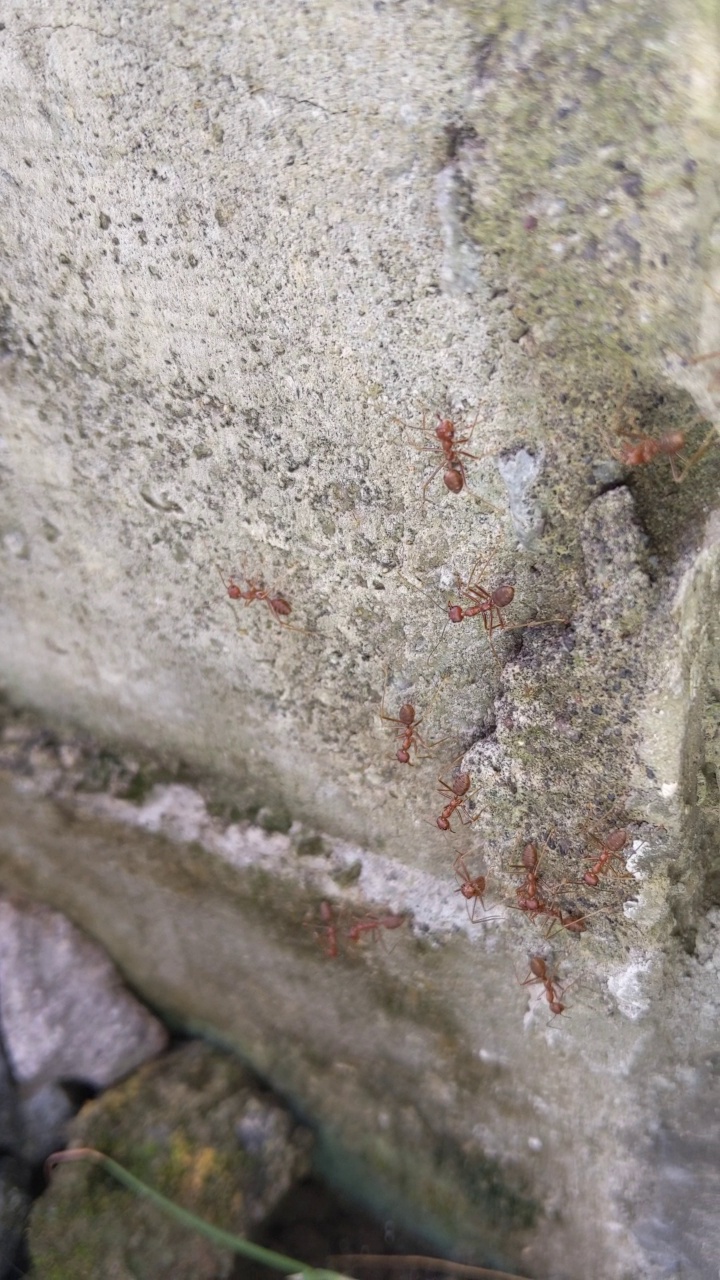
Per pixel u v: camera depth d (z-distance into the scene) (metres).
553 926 0.16
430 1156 0.19
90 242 0.15
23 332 0.17
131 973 0.21
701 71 0.12
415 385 0.14
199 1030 0.20
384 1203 0.19
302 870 0.19
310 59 0.13
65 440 0.18
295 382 0.15
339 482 0.15
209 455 0.16
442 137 0.13
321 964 0.19
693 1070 0.16
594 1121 0.17
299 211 0.14
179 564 0.18
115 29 0.14
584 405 0.14
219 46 0.13
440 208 0.13
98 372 0.17
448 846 0.17
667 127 0.12
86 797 0.20
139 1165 0.18
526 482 0.14
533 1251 0.18
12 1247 0.18
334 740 0.18
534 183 0.13
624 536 0.14
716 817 0.15
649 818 0.15
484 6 0.12
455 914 0.17
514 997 0.17
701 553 0.13
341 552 0.16
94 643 0.19
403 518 0.15
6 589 0.20
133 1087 0.19
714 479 0.13
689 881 0.15
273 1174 0.19
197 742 0.19
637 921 0.15
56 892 0.21
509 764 0.15
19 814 0.21
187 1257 0.18
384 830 0.18
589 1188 0.17
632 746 0.14
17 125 0.15
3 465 0.18
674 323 0.13
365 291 0.14
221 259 0.15
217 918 0.20
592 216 0.12
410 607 0.16
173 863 0.20
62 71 0.14
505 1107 0.18
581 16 0.12
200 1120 0.19
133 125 0.14
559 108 0.12
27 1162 0.19
